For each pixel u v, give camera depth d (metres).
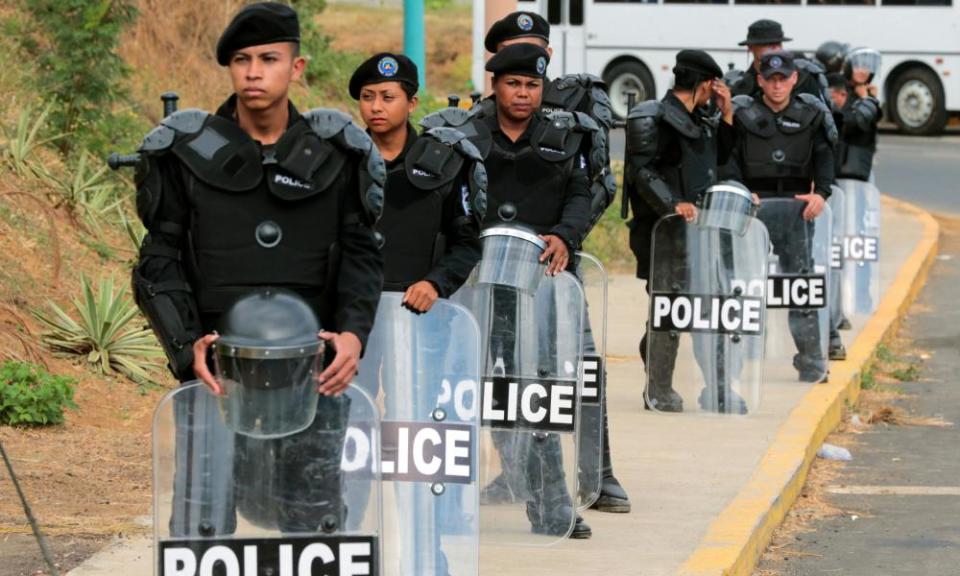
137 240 14.94
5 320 12.45
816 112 14.55
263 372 5.83
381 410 7.81
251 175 6.21
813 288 14.73
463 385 7.80
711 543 9.11
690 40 46.34
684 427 12.61
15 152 15.17
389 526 7.84
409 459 7.81
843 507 11.26
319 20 46.94
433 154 8.05
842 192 16.98
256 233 6.23
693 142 12.38
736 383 12.95
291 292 6.10
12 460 10.15
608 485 9.98
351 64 27.20
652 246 12.86
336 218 6.32
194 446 6.21
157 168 6.23
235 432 6.18
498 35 10.09
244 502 6.23
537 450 9.03
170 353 6.20
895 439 13.80
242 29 6.11
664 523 9.62
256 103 6.14
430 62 50.34
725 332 12.91
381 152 8.19
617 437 12.20
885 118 46.78
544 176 9.01
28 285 13.36
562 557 8.84
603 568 8.59
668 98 12.37
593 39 47.06
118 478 10.02
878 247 19.05
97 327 12.67
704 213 12.59
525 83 8.89
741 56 46.12
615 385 14.52
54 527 8.84
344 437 6.27
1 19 17.45
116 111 18.34
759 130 14.59
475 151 8.13
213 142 6.23
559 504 9.02
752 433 12.41
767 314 14.88
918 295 23.00
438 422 7.80
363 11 48.78
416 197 8.02
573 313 8.97
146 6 20.58
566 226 8.87
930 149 42.12
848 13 45.12
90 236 15.28
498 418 9.04
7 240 13.83
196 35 21.41
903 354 18.47
